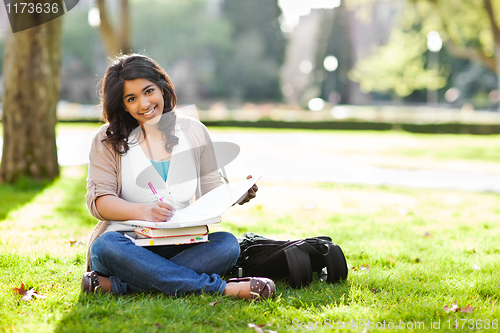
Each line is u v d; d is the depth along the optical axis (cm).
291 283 281
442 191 748
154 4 4872
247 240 304
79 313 231
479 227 494
